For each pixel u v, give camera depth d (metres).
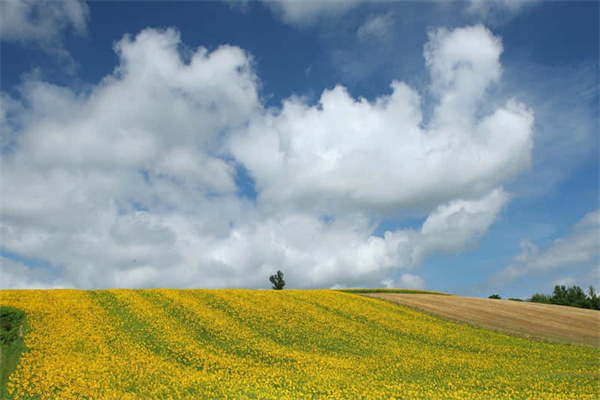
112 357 27.75
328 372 28.12
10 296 38.66
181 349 31.34
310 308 48.56
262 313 44.44
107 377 23.86
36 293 41.41
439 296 64.31
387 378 27.52
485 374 29.64
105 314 37.69
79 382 22.62
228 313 43.25
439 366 31.31
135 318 37.81
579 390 26.34
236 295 51.38
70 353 27.41
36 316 33.81
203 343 33.59
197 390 22.89
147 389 22.59
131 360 27.52
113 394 21.41
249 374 26.94
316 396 23.12
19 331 30.36
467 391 25.52
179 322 38.41
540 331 45.81
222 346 33.44
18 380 22.33
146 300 44.38
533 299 97.25
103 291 46.25
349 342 37.50
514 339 42.22
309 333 39.22
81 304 39.41
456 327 45.91
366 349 35.75
